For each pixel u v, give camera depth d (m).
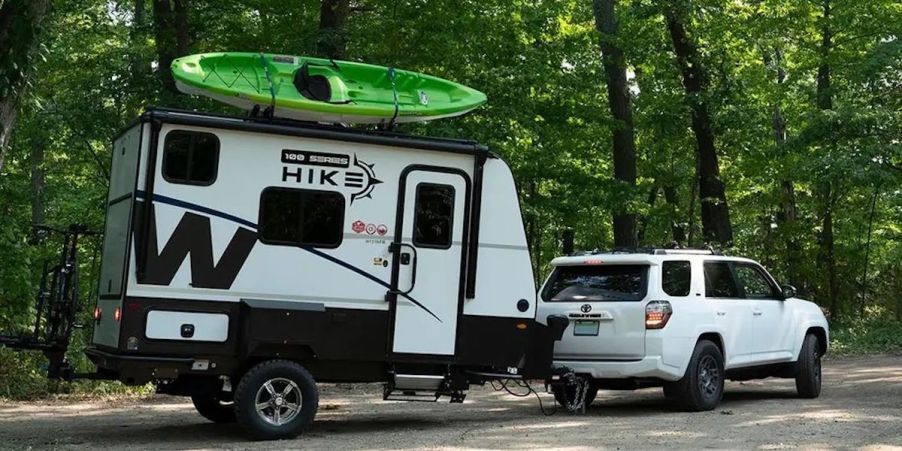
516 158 21.31
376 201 9.41
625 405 12.21
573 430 9.73
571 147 23.73
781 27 24.73
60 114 17.80
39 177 21.94
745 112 23.44
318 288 9.19
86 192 23.09
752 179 28.31
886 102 22.48
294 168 9.15
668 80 24.19
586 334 11.03
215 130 8.89
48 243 15.44
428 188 9.62
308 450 8.43
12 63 9.08
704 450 8.40
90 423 10.41
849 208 29.16
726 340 11.49
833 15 24.97
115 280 8.88
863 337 23.88
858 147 21.73
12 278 12.84
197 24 17.97
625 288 11.02
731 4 24.05
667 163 27.83
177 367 8.75
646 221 31.45
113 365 8.61
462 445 8.73
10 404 12.07
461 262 9.70
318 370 9.36
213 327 8.84
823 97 25.14
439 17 17.44
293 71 9.98
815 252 28.62
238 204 8.95
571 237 31.89
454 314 9.66
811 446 8.58
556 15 20.03
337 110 9.77
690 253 11.58
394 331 9.44
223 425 10.23
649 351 10.70
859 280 30.80
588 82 22.42
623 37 22.52
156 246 8.67
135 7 22.36
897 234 31.11
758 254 29.91
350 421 10.58
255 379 8.88
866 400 12.41
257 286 8.98
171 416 11.05
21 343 9.09
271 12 17.81
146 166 8.67
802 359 12.62
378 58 17.25
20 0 9.12
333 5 16.58
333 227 9.27
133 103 17.64
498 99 18.31
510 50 18.91
